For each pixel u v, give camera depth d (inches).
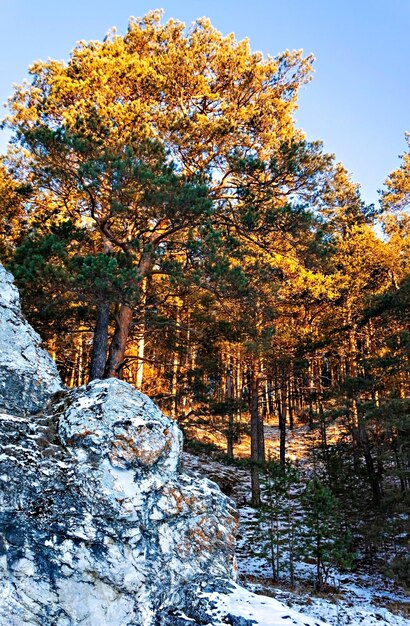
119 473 221.5
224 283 482.3
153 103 606.9
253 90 689.0
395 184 981.8
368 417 598.2
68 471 211.6
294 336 796.6
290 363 796.0
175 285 514.9
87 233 550.6
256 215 511.5
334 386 797.2
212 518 249.1
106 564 197.9
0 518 188.1
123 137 521.0
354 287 840.3
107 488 213.9
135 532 211.9
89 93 589.9
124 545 206.8
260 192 553.9
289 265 655.8
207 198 458.3
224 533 250.4
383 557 564.4
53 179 506.6
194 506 242.2
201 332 592.7
